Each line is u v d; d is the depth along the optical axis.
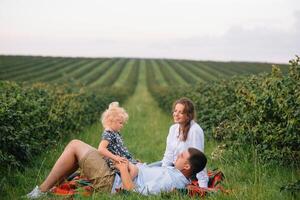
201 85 21.78
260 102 9.63
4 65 79.31
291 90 8.86
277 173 8.20
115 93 37.72
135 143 14.15
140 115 27.30
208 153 11.29
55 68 80.31
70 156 7.10
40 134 10.70
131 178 6.94
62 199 6.59
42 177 8.41
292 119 8.10
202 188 6.88
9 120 9.12
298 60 9.21
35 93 14.87
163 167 7.09
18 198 6.88
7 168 8.55
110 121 7.46
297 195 6.73
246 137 9.80
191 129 7.75
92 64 94.00
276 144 8.81
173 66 94.38
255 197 6.40
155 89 48.44
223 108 13.39
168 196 6.61
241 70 79.94
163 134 16.47
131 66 96.38
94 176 6.97
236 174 8.44
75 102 17.38
